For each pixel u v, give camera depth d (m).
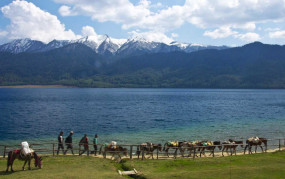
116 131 55.47
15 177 19.81
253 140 32.00
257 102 144.62
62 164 24.58
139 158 28.86
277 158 27.67
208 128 58.84
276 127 60.06
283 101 153.25
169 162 26.08
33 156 22.41
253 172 22.11
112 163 26.31
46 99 162.62
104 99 166.00
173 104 128.38
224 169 23.03
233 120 72.12
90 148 39.25
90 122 68.38
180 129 57.62
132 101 149.12
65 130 56.72
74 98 175.00
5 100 151.50
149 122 68.44
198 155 31.70
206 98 181.88
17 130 56.12
